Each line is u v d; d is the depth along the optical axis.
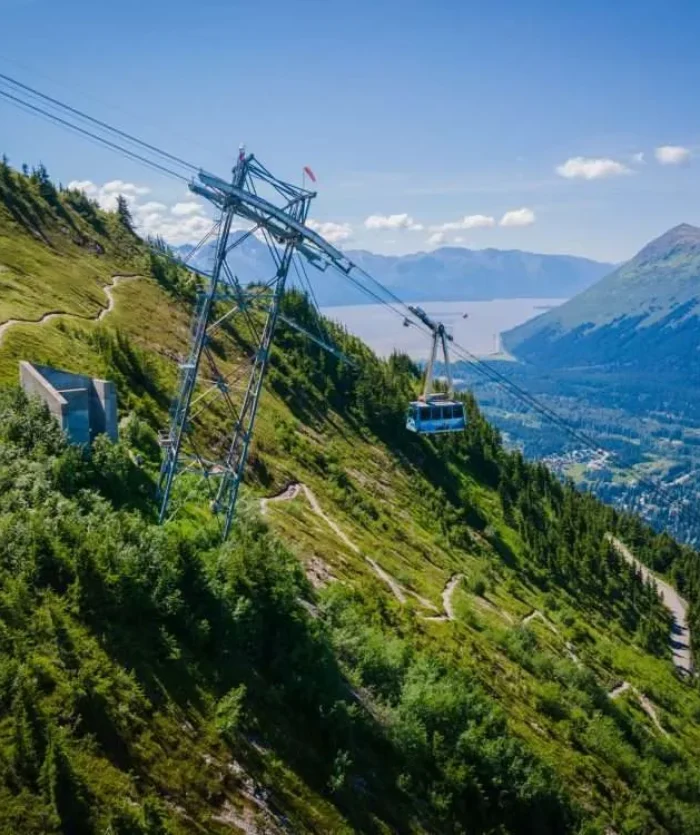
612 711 76.31
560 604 117.88
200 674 33.31
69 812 23.33
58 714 25.92
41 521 34.09
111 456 47.75
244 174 44.88
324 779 33.81
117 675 29.27
